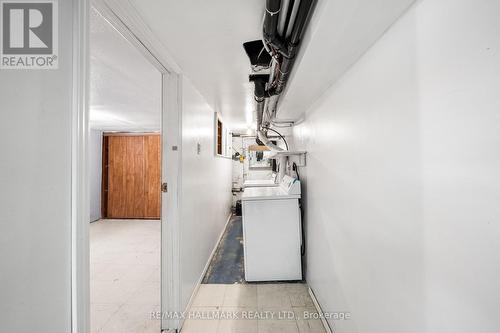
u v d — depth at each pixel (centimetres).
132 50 141
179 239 156
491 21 48
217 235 322
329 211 153
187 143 175
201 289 207
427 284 67
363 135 105
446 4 59
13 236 53
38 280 58
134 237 366
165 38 123
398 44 78
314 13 84
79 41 70
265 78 173
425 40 66
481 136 50
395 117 81
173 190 156
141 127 446
